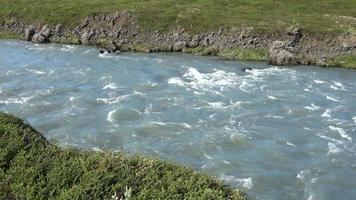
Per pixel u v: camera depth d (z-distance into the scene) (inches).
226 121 1437.0
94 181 533.6
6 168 586.9
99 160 590.6
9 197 526.9
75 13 3324.3
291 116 1505.9
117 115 1482.5
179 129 1358.3
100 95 1716.3
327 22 2935.5
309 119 1477.6
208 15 3125.0
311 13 3314.5
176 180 556.1
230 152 1198.3
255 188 1005.2
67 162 581.9
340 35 2689.5
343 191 1002.1
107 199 506.9
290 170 1100.5
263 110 1560.0
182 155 1175.0
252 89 1839.3
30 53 2632.9
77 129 1357.0
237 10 3353.8
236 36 2802.7
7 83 1903.3
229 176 1058.7
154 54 2674.7
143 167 585.3
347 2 3668.8
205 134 1315.2
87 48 2839.6
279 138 1301.7
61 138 1285.7
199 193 529.3
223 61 2488.9
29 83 1903.3
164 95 1721.2
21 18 3432.6
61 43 3031.5
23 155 602.5
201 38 2844.5
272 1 3710.6
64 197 506.0
